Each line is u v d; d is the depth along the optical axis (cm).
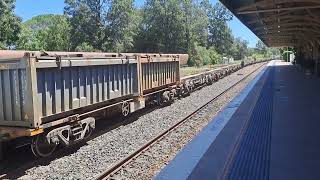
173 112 2000
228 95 2778
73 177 1001
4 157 1191
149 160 1138
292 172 926
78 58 1282
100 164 1107
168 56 2298
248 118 1727
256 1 2092
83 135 1300
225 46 14262
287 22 3347
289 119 1650
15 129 1109
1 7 5666
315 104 2100
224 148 1195
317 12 2583
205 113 1969
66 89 1239
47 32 9781
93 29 9125
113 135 1466
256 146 1199
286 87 3186
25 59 1081
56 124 1176
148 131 1530
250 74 5472
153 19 9550
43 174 1037
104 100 1474
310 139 1260
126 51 9419
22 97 1106
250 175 924
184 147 1245
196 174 953
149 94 2002
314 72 4681
